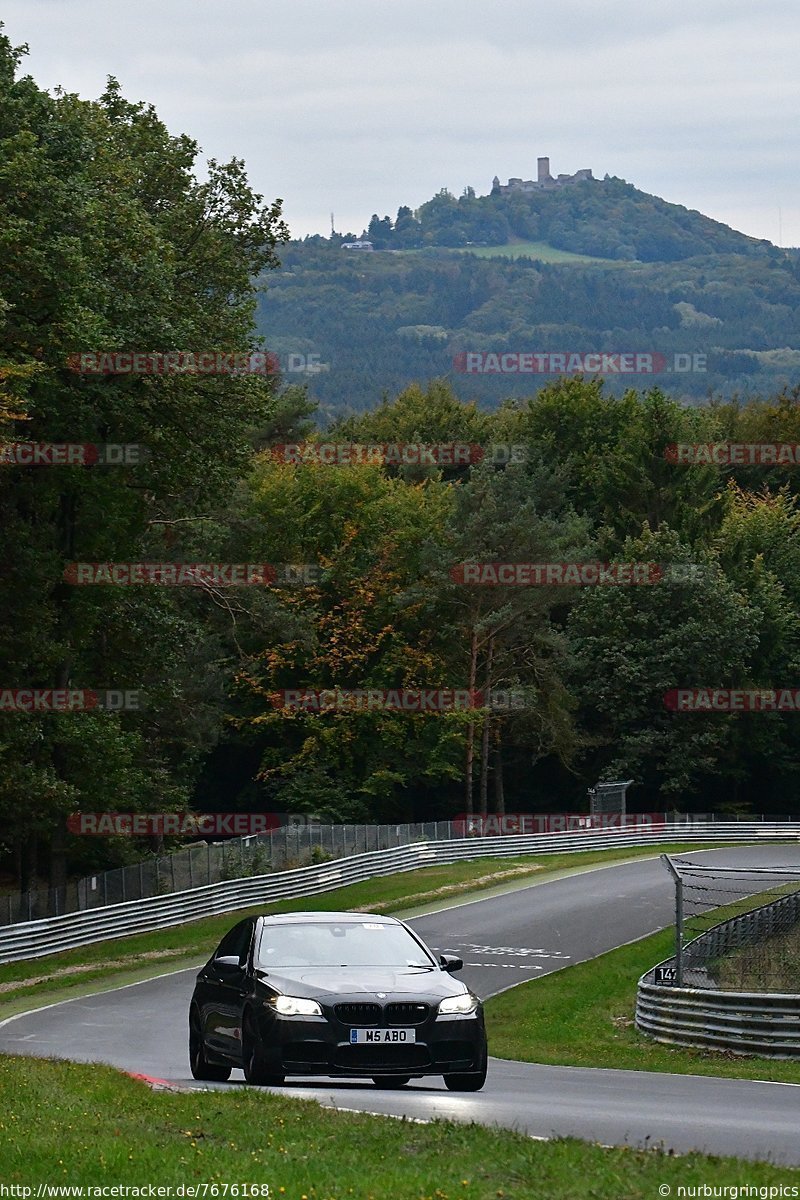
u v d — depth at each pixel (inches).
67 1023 3253.0
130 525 5639.8
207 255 5634.8
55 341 4303.6
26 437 4835.1
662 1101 1754.4
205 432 5191.9
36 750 5398.6
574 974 4318.4
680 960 3058.6
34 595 5118.1
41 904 4849.9
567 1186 1042.7
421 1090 1847.9
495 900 6151.6
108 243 4798.2
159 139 5713.6
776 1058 2723.9
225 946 1983.3
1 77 4461.1
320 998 1685.5
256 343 5541.3
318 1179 1079.6
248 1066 1716.3
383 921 1927.9
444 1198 1004.6
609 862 7731.3
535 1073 2310.5
